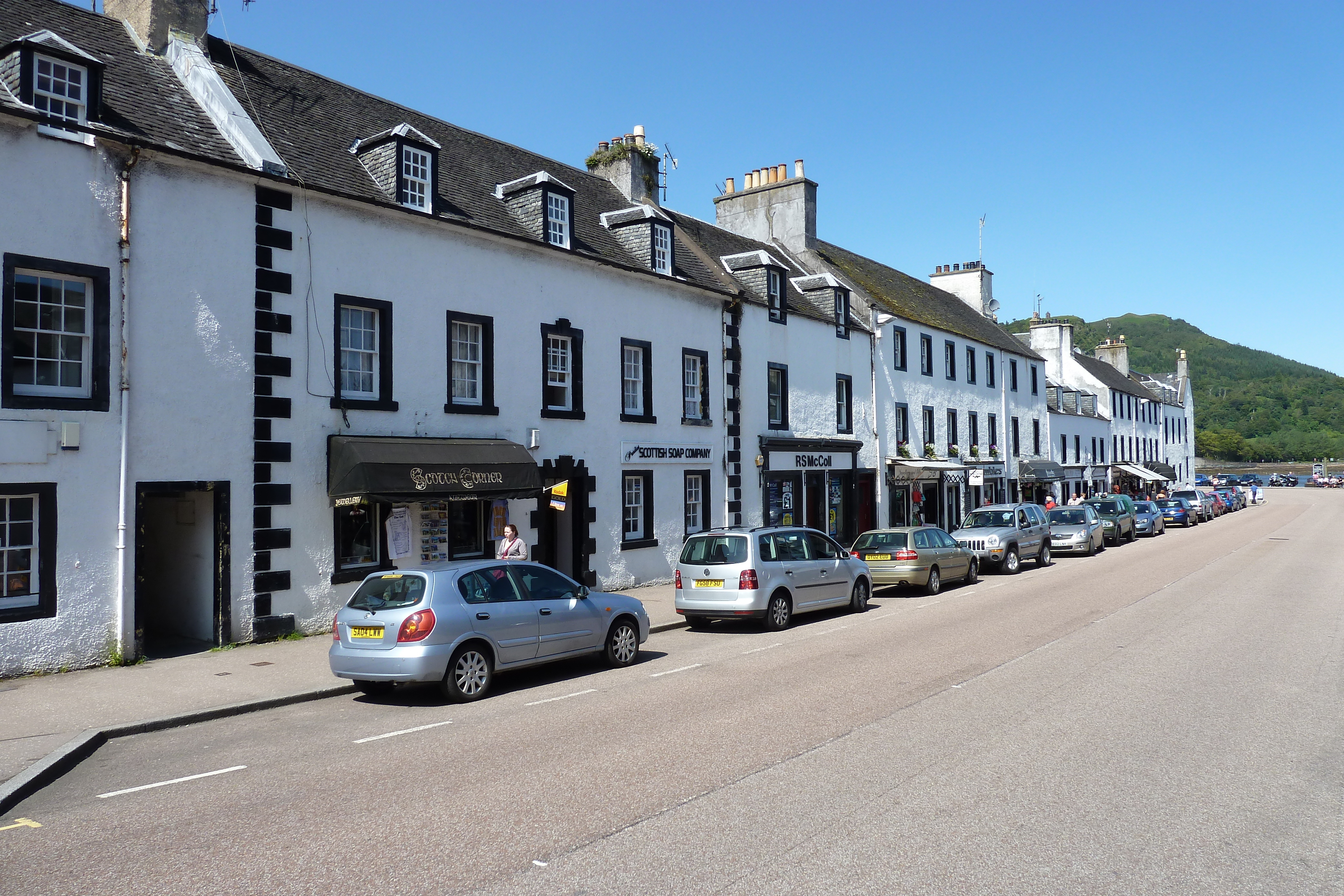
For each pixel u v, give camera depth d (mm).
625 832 5645
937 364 33906
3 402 10523
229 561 12555
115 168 11602
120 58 13688
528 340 17266
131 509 11531
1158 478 58531
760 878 4926
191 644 12664
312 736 8391
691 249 24062
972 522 25250
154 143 11820
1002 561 23141
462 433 15859
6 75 11133
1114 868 5016
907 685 9891
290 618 13195
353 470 13242
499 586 10438
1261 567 22953
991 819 5789
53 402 10914
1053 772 6742
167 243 12062
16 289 10828
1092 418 53031
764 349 24047
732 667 11422
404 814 6074
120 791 6809
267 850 5461
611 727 8359
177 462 12031
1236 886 4793
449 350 15750
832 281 26859
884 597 19312
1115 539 33031
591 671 11438
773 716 8609
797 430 25172
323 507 13688
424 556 15133
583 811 6059
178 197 12203
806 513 25484
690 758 7250
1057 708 8727
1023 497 41594
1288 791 6289
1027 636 13078
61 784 7020
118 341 11516
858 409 28312
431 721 8891
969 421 36344
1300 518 48094
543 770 7035
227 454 12555
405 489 13625
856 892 4727
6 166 10648
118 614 11414
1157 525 38906
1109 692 9344
